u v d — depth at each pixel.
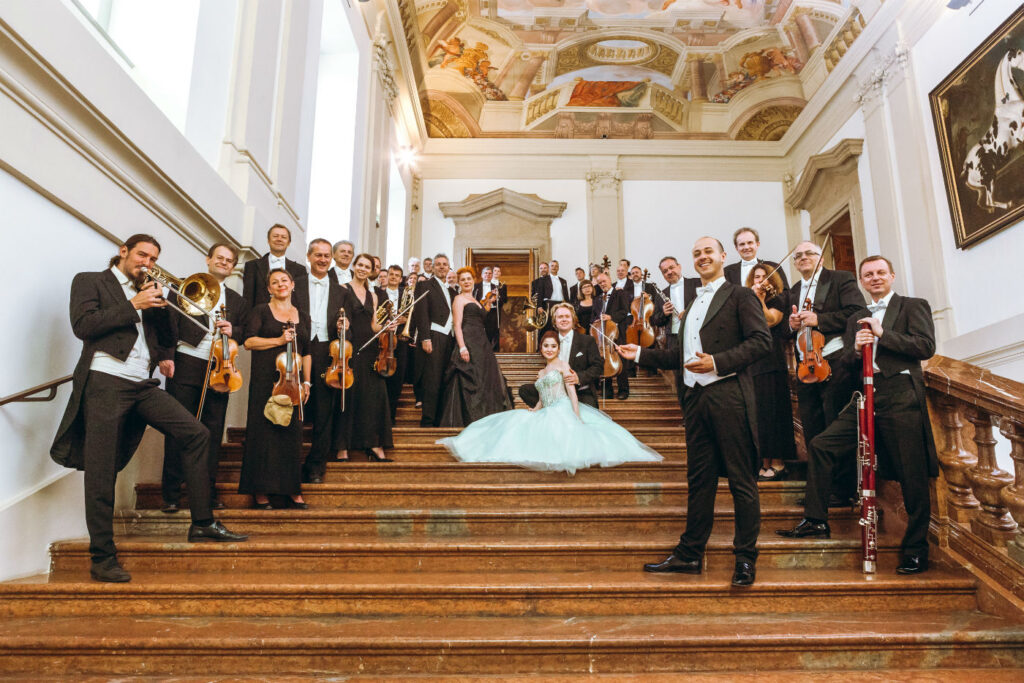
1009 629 2.64
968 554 3.16
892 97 9.86
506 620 2.81
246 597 2.86
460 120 13.73
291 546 3.23
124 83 3.54
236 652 2.50
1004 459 6.68
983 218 7.79
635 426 5.94
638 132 13.92
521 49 12.55
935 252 8.80
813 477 3.56
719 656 2.57
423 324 5.41
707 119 13.77
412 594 2.88
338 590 2.88
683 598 2.93
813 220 12.78
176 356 3.65
